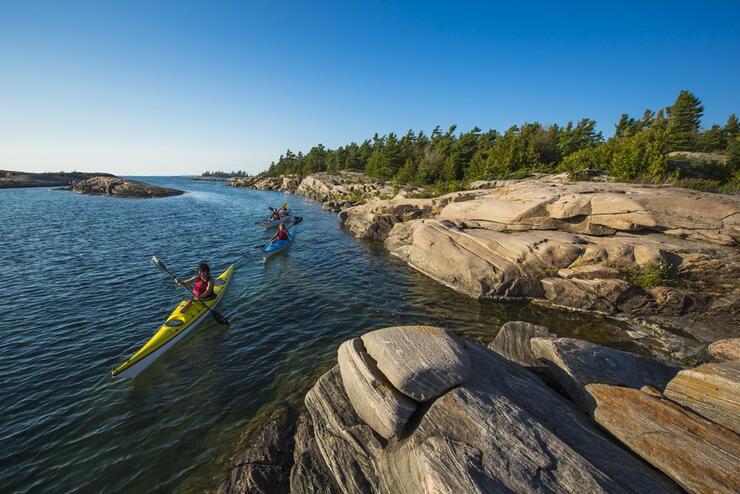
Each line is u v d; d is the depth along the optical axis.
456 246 16.64
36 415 6.95
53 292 13.58
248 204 53.19
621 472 4.12
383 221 27.38
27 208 41.28
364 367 5.64
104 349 9.49
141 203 52.03
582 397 5.79
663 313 11.96
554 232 15.84
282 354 9.39
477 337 10.76
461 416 4.57
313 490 5.03
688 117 42.44
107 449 6.15
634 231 13.77
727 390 4.60
